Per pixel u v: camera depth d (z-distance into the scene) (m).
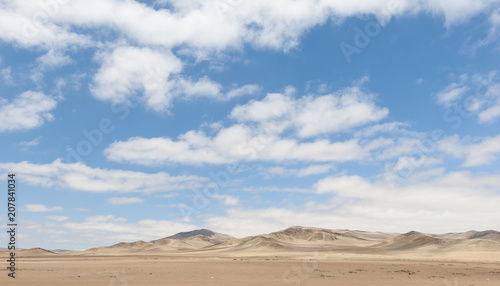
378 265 74.75
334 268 62.31
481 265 86.25
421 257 165.38
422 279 44.25
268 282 37.69
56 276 42.78
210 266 63.41
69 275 44.19
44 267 60.44
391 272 55.22
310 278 42.41
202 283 36.06
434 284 38.69
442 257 160.25
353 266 69.62
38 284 34.38
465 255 165.50
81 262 84.00
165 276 43.34
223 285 34.50
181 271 50.78
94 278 40.53
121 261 90.31
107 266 63.22
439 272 57.16
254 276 44.38
